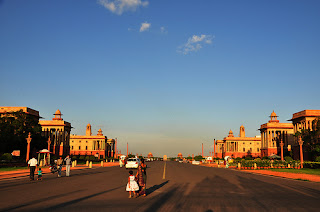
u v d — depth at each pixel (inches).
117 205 399.2
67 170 994.1
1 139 1820.9
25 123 2025.1
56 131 3346.5
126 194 517.7
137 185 484.4
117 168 1712.6
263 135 3752.5
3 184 699.4
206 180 846.5
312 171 1376.7
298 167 1742.1
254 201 445.7
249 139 4891.7
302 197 497.0
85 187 632.4
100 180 824.9
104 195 502.0
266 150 3560.5
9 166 1497.3
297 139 2576.3
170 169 1626.5
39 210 360.5
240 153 4830.2
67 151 3464.6
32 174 840.9
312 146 2180.1
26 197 473.4
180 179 877.8
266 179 909.2
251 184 732.0
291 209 382.0
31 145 2006.6
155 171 1384.1
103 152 4854.8
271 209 380.2
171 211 358.6
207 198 473.4
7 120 1957.4
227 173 1245.7
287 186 687.1
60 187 631.2
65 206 389.1
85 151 4904.0
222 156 5388.8
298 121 2689.5
